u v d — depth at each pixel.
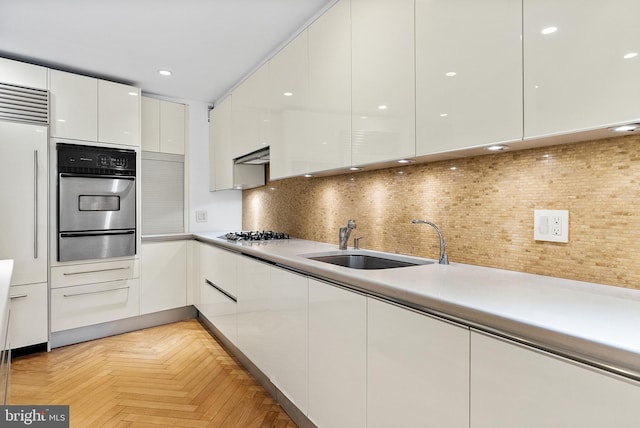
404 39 1.54
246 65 3.11
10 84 2.77
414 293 1.14
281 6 2.22
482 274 1.42
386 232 2.16
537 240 1.41
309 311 1.72
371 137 1.73
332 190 2.65
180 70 3.22
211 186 4.03
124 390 2.27
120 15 2.32
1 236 2.71
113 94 3.29
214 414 2.00
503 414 0.90
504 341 0.90
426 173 1.90
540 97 1.09
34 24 2.43
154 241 3.54
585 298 1.05
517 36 1.14
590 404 0.75
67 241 3.02
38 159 2.86
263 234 3.21
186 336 3.29
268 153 2.75
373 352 1.32
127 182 3.35
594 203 1.24
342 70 1.91
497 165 1.55
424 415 1.12
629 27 0.91
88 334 3.18
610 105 0.94
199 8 2.24
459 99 1.32
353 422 1.42
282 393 2.05
